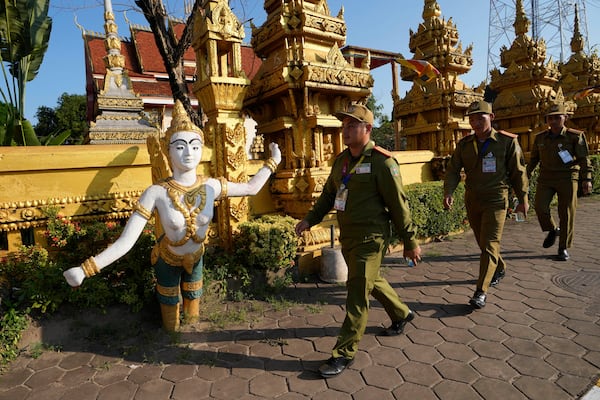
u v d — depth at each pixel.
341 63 5.02
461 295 4.25
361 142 3.05
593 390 2.51
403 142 17.52
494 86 10.73
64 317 3.44
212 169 4.59
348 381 2.75
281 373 2.88
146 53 18.84
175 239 3.21
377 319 3.74
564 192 5.35
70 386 2.81
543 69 9.80
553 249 5.91
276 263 4.39
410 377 2.76
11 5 6.68
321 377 2.80
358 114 2.99
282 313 3.94
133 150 4.09
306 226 3.47
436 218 6.58
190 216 3.21
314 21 5.05
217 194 3.45
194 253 3.37
